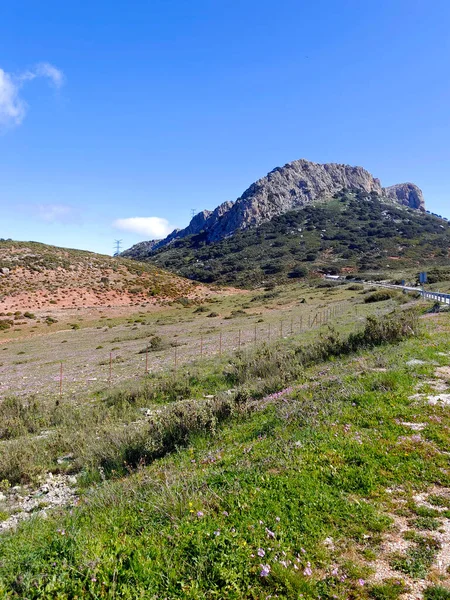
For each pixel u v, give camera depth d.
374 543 4.30
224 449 8.12
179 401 15.05
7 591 3.54
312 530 4.49
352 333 18.44
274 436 7.91
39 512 7.26
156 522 4.77
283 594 3.57
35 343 47.44
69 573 3.66
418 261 130.00
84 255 101.19
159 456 9.23
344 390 9.72
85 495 7.43
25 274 79.38
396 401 8.65
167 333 45.25
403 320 17.84
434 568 3.88
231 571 3.66
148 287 89.88
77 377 23.53
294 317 43.78
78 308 69.75
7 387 22.73
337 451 6.46
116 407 14.88
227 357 22.11
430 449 6.40
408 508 4.94
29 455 10.17
